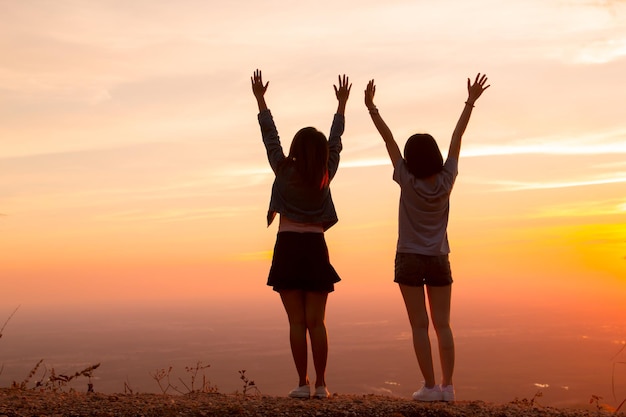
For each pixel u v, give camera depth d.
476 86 5.38
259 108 5.37
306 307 5.01
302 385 4.98
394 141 5.30
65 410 4.40
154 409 4.38
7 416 4.26
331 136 5.37
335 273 5.04
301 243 4.94
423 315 5.00
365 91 5.42
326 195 5.06
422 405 4.45
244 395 5.19
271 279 4.99
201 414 4.25
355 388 97.12
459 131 5.32
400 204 5.15
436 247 4.99
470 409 4.41
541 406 4.71
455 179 5.16
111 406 4.51
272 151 5.19
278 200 5.00
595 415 4.36
